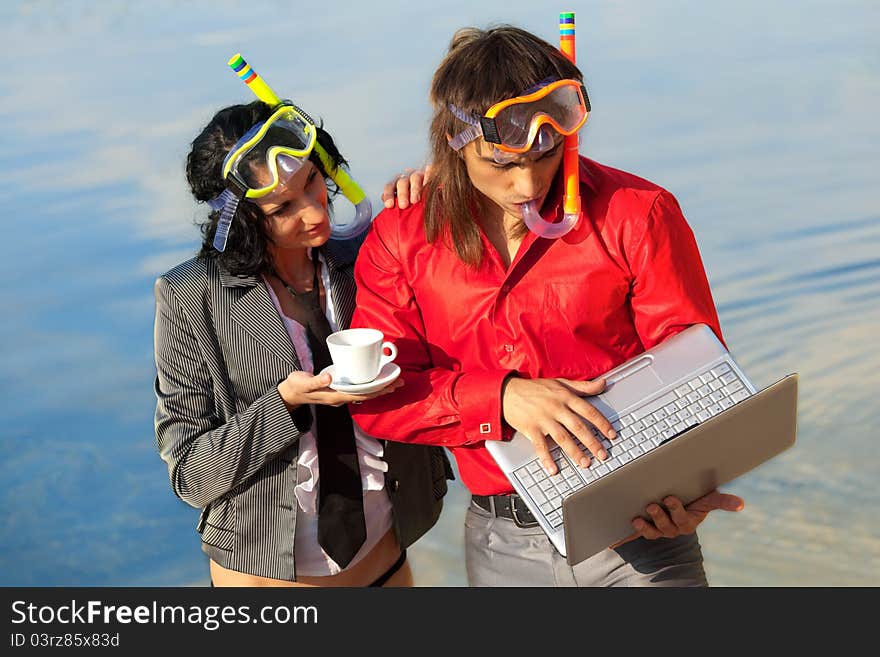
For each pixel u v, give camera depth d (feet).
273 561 8.79
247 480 8.79
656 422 7.50
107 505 15.90
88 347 20.16
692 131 27.32
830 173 24.34
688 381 7.61
